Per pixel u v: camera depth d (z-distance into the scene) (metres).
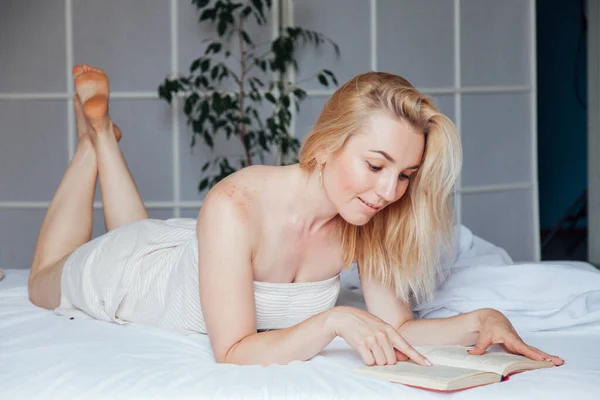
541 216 6.75
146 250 2.04
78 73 2.53
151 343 1.78
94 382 1.47
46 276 2.26
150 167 3.92
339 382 1.46
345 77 3.93
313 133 1.65
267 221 1.71
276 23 3.90
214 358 1.71
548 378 1.50
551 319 1.97
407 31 3.93
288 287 1.79
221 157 3.92
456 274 2.18
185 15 3.87
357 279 2.43
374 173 1.58
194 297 1.86
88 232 2.47
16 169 3.91
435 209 1.74
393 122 1.56
